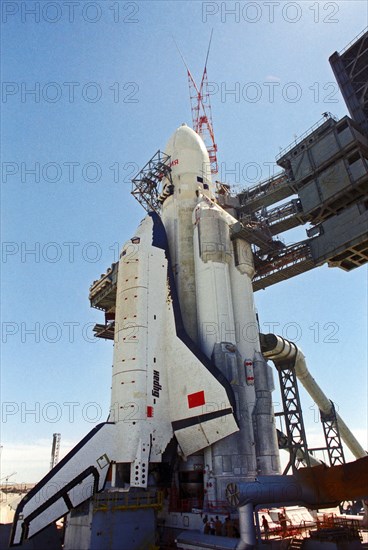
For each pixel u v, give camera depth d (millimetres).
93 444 21219
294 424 34781
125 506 18438
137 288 25719
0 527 21531
